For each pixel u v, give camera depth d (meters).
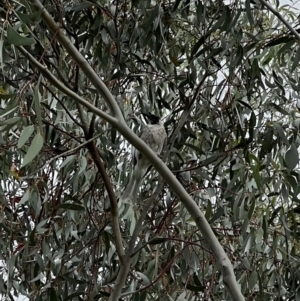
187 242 3.02
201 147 3.89
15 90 3.49
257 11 3.71
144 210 3.16
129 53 3.56
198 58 3.59
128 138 2.50
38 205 3.36
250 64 3.69
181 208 3.65
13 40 2.15
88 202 3.67
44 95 3.65
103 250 3.68
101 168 2.85
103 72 3.75
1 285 3.61
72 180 3.50
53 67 3.43
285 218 3.49
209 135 3.79
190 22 3.64
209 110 3.75
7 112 2.41
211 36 3.88
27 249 3.44
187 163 3.81
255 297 3.81
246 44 3.70
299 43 3.37
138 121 3.89
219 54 3.58
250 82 3.58
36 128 3.28
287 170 3.43
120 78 3.67
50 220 3.66
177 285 3.68
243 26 3.85
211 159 3.45
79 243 3.71
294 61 3.39
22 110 2.64
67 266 3.63
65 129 3.57
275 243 3.54
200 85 3.46
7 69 3.66
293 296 3.64
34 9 2.51
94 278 3.32
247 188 3.41
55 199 3.74
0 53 2.33
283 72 3.66
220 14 3.51
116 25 3.37
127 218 3.53
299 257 3.61
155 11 3.27
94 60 3.57
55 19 3.43
